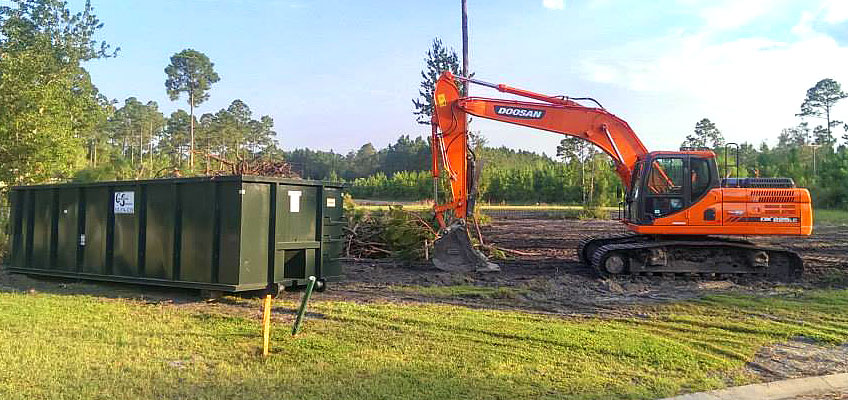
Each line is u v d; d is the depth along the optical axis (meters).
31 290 11.45
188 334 7.88
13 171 17.84
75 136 20.80
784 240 23.64
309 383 5.97
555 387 6.01
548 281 12.91
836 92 79.19
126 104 92.75
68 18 24.75
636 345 7.58
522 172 67.25
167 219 10.73
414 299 10.92
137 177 22.73
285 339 7.64
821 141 79.88
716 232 13.35
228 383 5.93
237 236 9.93
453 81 14.70
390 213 17.39
